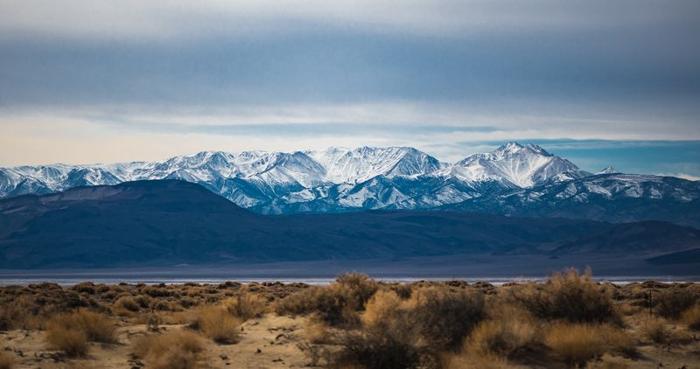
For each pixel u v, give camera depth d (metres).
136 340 45.47
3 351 41.09
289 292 99.50
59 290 95.75
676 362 40.47
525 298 50.84
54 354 42.09
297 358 41.59
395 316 45.41
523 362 39.81
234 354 42.78
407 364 38.00
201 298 88.06
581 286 49.97
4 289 97.75
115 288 102.12
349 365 37.94
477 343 40.59
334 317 56.97
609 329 45.25
